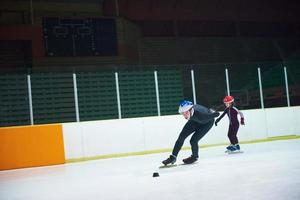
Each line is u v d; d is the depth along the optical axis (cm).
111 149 1036
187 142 1135
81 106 1559
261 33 2269
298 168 478
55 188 462
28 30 1694
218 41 2138
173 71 1700
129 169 644
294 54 2208
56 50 1720
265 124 1254
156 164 704
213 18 2122
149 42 1991
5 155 859
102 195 376
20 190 471
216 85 1895
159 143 1099
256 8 2200
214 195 330
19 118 1466
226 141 1189
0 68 1667
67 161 982
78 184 486
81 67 1625
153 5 1962
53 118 1518
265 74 1948
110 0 1861
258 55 2206
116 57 1828
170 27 2067
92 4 1847
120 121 1054
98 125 1027
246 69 1970
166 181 449
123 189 408
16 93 1469
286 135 1286
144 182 455
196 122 633
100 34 1805
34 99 1494
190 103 615
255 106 1831
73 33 1755
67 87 1548
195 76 1875
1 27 1658
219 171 509
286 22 2303
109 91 1596
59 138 921
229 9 2144
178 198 328
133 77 1627
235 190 348
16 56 1712
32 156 884
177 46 2044
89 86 1574
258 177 422
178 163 683
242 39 2188
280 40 2267
